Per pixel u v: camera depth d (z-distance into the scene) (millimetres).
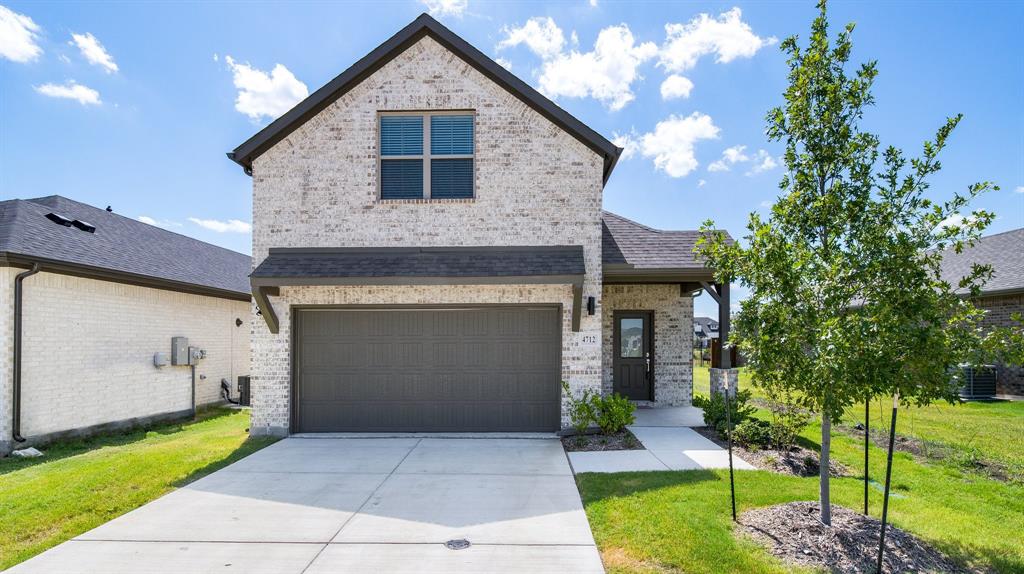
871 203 4566
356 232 9383
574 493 6035
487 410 9352
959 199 4270
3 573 4172
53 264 8914
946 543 4516
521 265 8789
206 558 4430
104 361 10266
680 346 12211
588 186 9391
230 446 8414
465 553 4492
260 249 9383
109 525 5164
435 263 8883
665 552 4352
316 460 7551
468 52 9328
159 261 12656
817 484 6117
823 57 4809
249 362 16156
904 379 4031
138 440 9727
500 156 9406
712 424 9516
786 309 4473
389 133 9625
